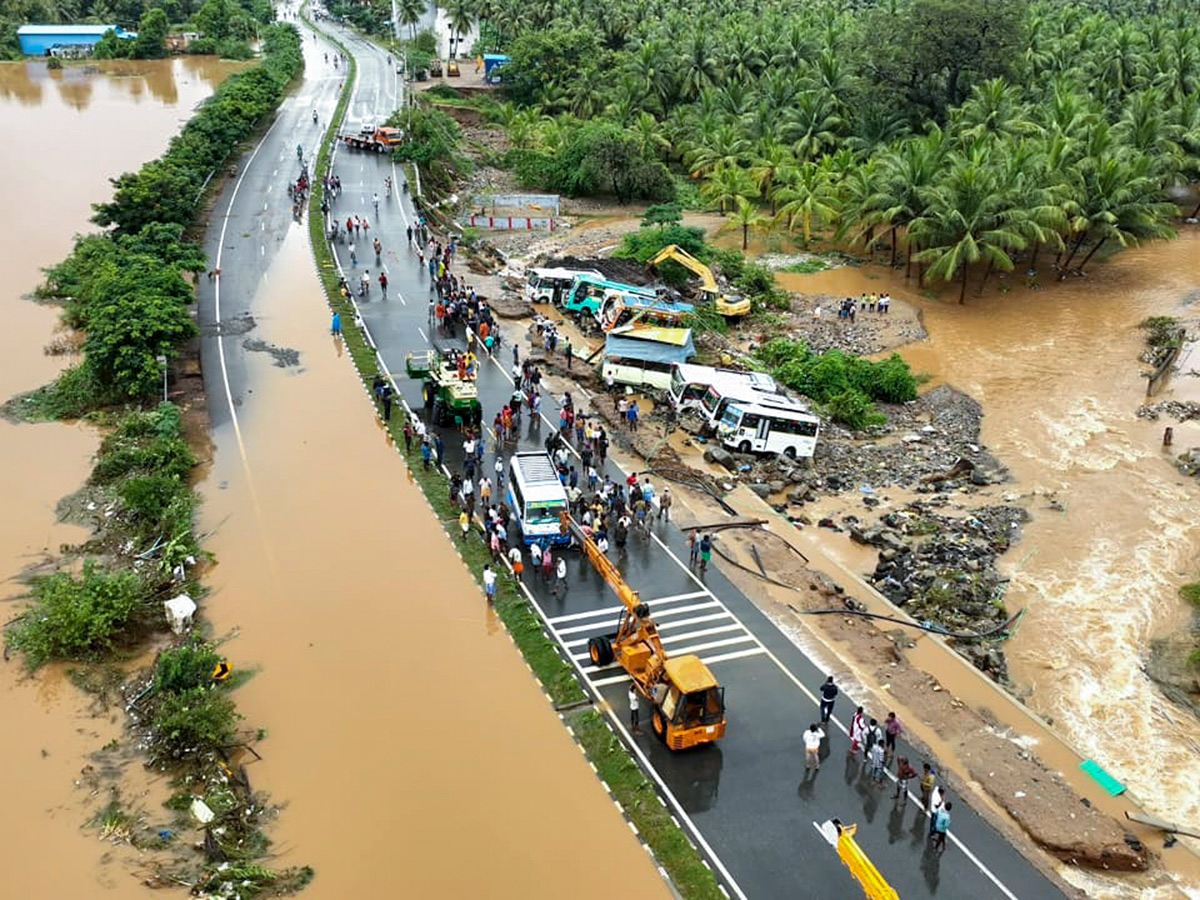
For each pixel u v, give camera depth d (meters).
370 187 90.56
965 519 44.41
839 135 100.56
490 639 34.44
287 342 58.97
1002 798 28.02
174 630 33.91
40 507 41.50
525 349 59.88
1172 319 70.06
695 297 69.88
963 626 36.81
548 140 105.56
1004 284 78.69
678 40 122.62
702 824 26.92
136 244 65.69
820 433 52.75
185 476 43.97
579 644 34.28
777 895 24.80
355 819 26.69
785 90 103.44
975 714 31.55
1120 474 49.34
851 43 108.25
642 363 54.81
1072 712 32.78
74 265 67.56
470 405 48.47
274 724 30.05
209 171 87.56
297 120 115.44
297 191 85.56
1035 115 93.56
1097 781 29.14
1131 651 35.88
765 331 67.19
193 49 165.88
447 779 28.17
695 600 36.97
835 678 32.97
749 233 90.56
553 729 30.30
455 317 63.12
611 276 69.81
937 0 94.94
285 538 39.88
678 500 44.16
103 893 24.05
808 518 44.12
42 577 36.62
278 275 69.19
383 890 24.56
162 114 124.56
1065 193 77.00
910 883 25.25
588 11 139.25
